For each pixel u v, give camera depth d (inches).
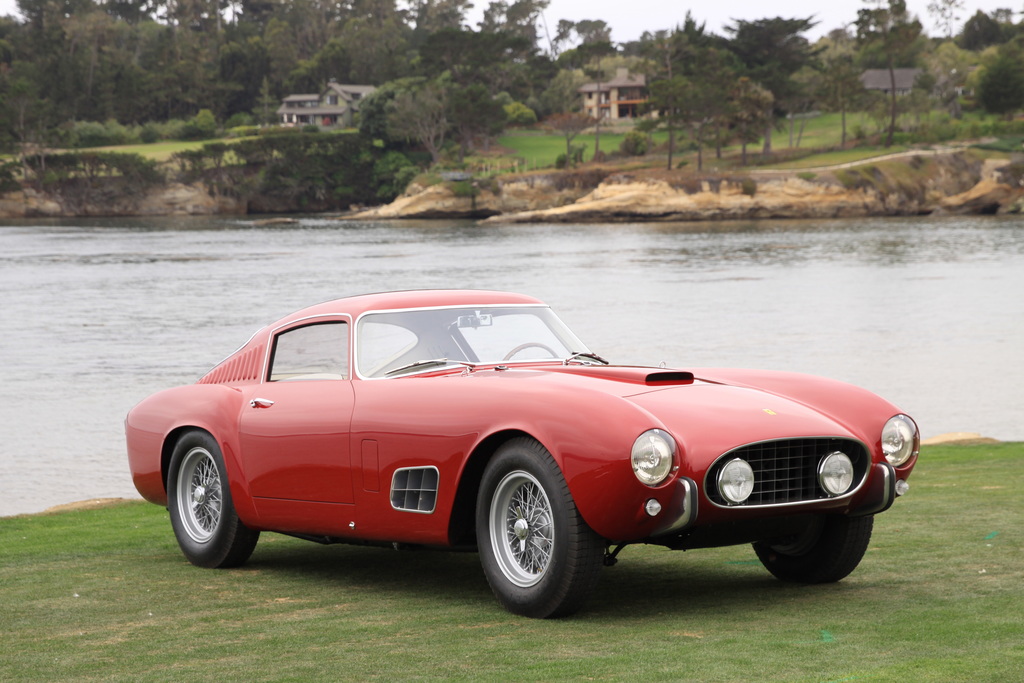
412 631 187.6
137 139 7554.1
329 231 4699.8
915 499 329.7
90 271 2561.5
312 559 267.9
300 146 6845.5
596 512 181.3
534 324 244.7
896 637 170.2
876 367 1048.2
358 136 7007.9
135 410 278.5
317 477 225.9
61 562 274.1
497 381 204.8
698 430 187.5
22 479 596.4
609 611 199.3
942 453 481.7
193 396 263.1
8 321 1556.3
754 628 181.3
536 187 5866.1
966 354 1131.9
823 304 1697.8
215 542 254.5
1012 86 6225.4
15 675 167.9
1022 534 264.8
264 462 237.9
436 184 6013.8
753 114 5866.1
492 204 5890.8
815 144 6412.4
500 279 2265.0
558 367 226.5
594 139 7288.4
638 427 181.0
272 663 169.5
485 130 6904.5
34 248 3526.1
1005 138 5777.6
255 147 6781.5
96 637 191.6
